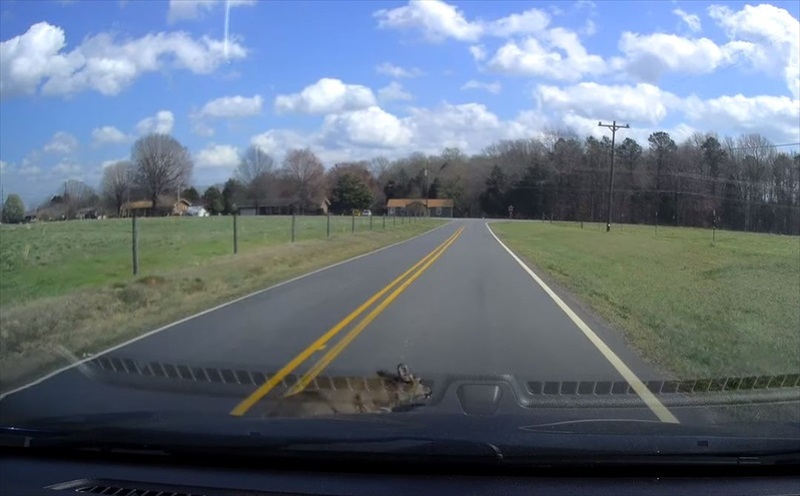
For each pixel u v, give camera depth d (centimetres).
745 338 1032
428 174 13175
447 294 1537
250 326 1134
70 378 781
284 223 5428
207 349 938
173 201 8788
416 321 1162
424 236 4741
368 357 867
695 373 776
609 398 650
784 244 3944
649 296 1553
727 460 394
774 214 7088
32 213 4019
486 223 8275
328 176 11988
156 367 820
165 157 8600
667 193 8906
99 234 3522
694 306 1396
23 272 2022
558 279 1897
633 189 9525
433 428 469
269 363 833
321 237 3681
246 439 433
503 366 808
